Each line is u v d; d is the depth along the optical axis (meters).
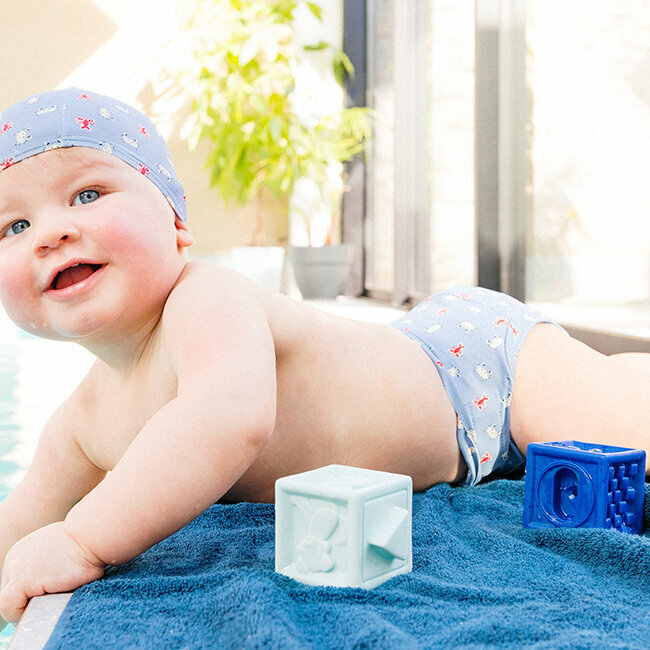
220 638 0.59
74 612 0.65
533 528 0.88
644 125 2.09
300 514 0.73
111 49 5.37
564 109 2.52
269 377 0.80
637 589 0.72
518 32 2.86
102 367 0.96
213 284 0.84
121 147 0.83
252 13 5.01
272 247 5.28
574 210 2.47
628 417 1.04
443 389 1.10
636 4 2.11
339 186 5.10
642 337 2.00
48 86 5.33
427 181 4.02
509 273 2.99
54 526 0.75
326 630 0.60
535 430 1.12
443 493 1.03
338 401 0.99
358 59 5.16
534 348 1.16
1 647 0.78
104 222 0.78
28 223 0.81
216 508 0.95
